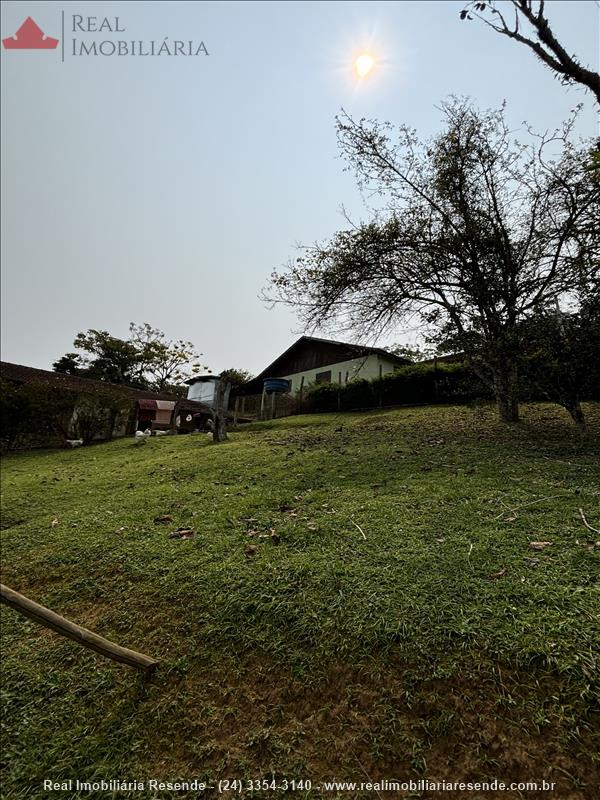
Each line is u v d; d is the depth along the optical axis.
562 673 1.75
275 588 2.71
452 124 8.62
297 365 24.22
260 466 6.71
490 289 7.60
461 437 7.55
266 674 2.12
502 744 1.58
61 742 2.03
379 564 2.83
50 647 2.76
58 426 12.98
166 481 6.48
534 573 2.49
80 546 4.03
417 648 2.01
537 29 3.24
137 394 21.30
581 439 6.23
